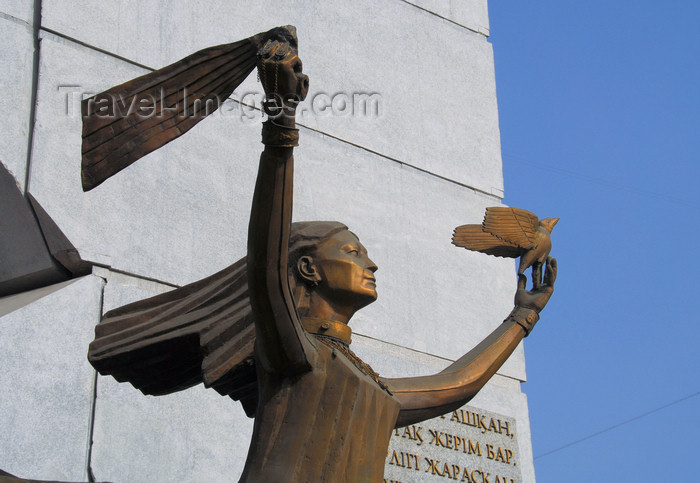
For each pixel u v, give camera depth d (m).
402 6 9.35
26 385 6.15
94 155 3.78
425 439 7.71
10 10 6.97
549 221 5.20
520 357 8.70
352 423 4.06
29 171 6.62
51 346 6.32
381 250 8.19
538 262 5.07
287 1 8.51
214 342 4.23
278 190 3.67
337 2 8.86
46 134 6.76
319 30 8.63
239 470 6.70
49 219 6.57
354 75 8.68
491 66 9.76
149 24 7.55
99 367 4.39
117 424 6.36
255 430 4.05
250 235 3.73
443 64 9.38
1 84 6.72
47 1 7.09
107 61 7.23
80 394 6.31
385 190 8.44
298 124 8.14
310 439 3.98
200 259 7.12
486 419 8.17
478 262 8.78
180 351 4.36
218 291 4.41
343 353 4.20
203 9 7.90
